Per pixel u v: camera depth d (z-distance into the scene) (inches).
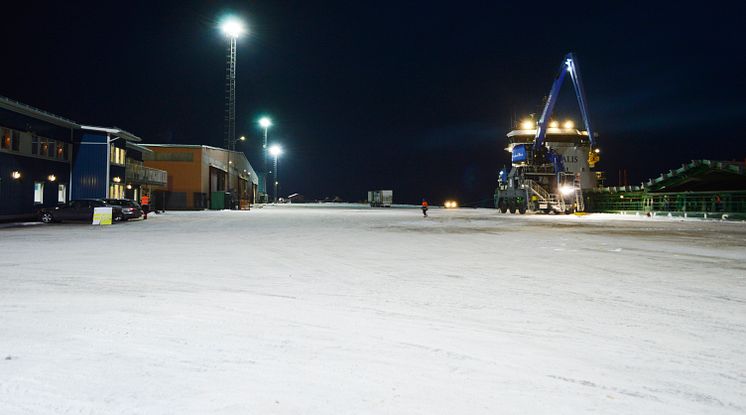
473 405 146.6
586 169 2026.3
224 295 307.3
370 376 169.0
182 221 1252.5
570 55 1830.7
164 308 269.4
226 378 165.8
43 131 1210.0
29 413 139.5
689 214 1497.3
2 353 189.2
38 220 1186.6
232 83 2236.7
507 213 2033.7
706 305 283.6
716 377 171.0
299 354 191.5
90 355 187.6
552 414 141.3
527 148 1908.2
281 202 5403.5
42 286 333.7
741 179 1467.8
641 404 148.5
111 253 528.7
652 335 222.4
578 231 922.7
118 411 140.9
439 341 211.0
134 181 1619.1
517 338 216.7
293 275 389.7
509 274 398.9
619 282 361.1
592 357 191.3
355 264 455.8
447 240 721.0
